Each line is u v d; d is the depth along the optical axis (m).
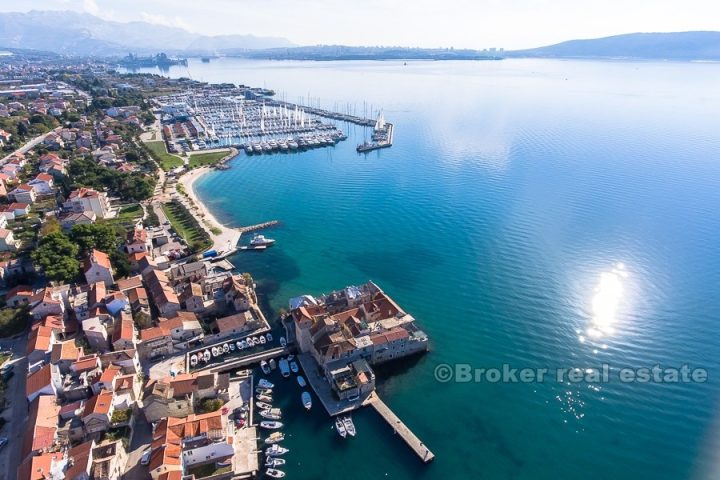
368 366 108.81
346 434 95.19
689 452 91.69
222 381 103.19
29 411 92.62
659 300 137.88
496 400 104.81
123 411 92.88
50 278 137.25
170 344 116.25
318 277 157.12
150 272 144.25
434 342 123.69
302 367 113.56
